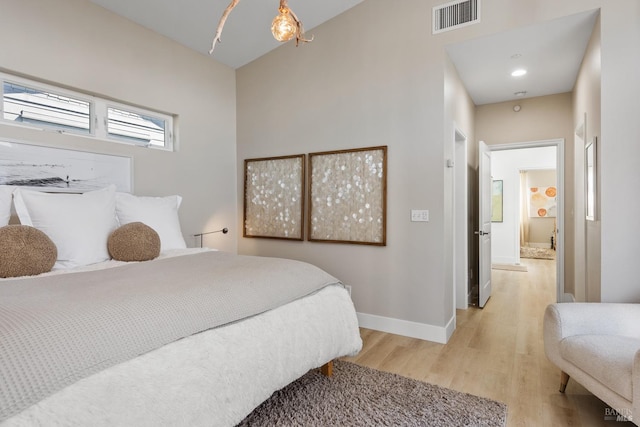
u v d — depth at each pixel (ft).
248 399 4.93
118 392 3.57
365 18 10.79
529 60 10.44
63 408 3.17
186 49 11.98
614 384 5.09
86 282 5.31
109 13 9.77
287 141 12.51
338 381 7.19
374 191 10.58
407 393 6.73
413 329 9.94
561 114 13.46
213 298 5.00
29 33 8.18
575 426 5.77
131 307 4.20
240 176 13.82
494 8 8.84
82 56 9.16
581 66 10.62
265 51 12.91
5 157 8.01
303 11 11.03
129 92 10.23
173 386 4.05
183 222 11.87
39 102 8.71
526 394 6.77
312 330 6.30
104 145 9.77
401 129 10.12
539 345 9.28
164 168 11.25
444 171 9.50
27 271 5.97
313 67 11.91
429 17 9.70
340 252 11.30
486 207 13.66
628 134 7.39
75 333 3.54
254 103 13.39
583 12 7.86
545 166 23.52
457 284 12.78
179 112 11.71
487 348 9.09
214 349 4.62
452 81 10.55
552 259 25.52
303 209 12.09
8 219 7.00
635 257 7.33
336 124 11.35
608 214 7.55
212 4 9.85
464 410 6.15
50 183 8.71
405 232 10.07
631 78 7.38
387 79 10.37
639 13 7.32
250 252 13.52
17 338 3.23
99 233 7.61
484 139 14.96
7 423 2.82
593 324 6.42
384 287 10.45
